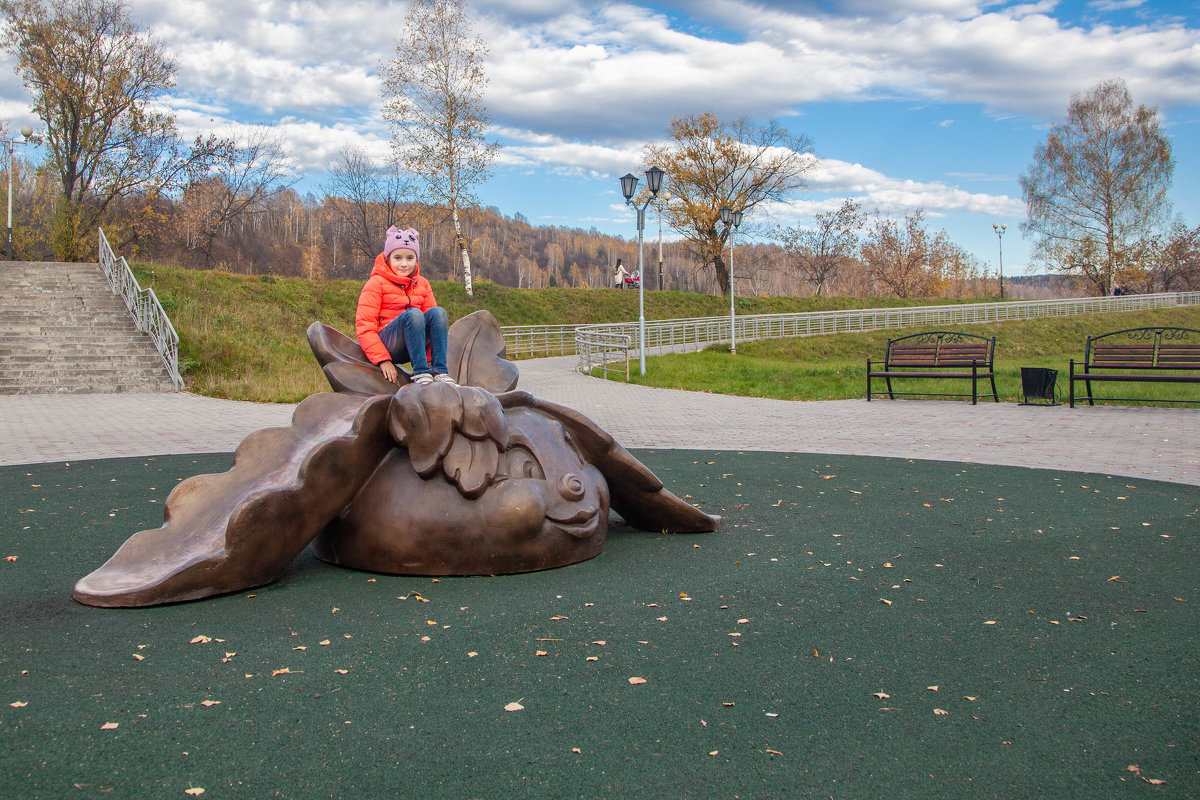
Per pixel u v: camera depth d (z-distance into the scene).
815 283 72.75
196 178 36.53
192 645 3.83
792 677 3.53
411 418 4.84
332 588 4.70
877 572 5.15
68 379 18.02
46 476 8.40
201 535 4.70
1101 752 2.89
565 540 5.16
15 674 3.48
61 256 32.69
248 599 4.50
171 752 2.83
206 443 11.05
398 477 4.96
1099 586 4.86
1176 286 72.31
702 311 50.25
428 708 3.20
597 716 3.14
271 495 4.50
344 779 2.66
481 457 4.96
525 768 2.74
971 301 62.09
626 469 5.77
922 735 3.01
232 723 3.05
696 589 4.77
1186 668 3.64
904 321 47.03
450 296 41.62
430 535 4.86
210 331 21.34
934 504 7.20
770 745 2.92
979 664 3.69
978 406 15.55
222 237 60.84
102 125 33.09
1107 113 62.66
